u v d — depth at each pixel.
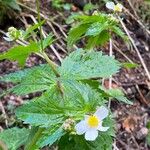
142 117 0.32
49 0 0.40
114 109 0.32
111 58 0.16
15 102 0.30
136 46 0.38
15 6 0.36
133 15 0.41
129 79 0.35
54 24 0.37
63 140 0.14
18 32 0.17
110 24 0.18
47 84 0.15
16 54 0.16
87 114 0.14
